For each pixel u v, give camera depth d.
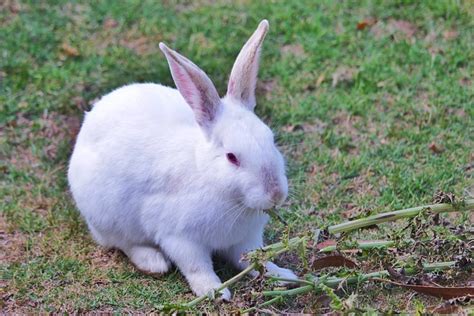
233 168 6.89
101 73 10.82
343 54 10.89
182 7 12.14
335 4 11.83
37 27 11.75
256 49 7.25
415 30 11.21
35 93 10.49
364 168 9.07
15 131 9.98
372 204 8.53
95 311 7.29
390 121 9.73
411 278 7.10
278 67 10.67
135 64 10.90
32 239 8.33
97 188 7.71
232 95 7.32
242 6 12.02
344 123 9.80
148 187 7.46
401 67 10.54
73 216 8.65
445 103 9.86
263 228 7.91
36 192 9.04
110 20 11.93
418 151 9.25
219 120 7.05
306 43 11.13
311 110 9.98
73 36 11.59
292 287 7.21
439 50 10.75
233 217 7.18
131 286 7.59
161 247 7.64
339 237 7.25
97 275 7.77
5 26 11.79
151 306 7.32
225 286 6.96
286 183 6.89
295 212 8.48
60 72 10.80
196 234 7.32
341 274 7.07
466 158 9.05
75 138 9.82
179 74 7.07
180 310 6.86
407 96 10.05
